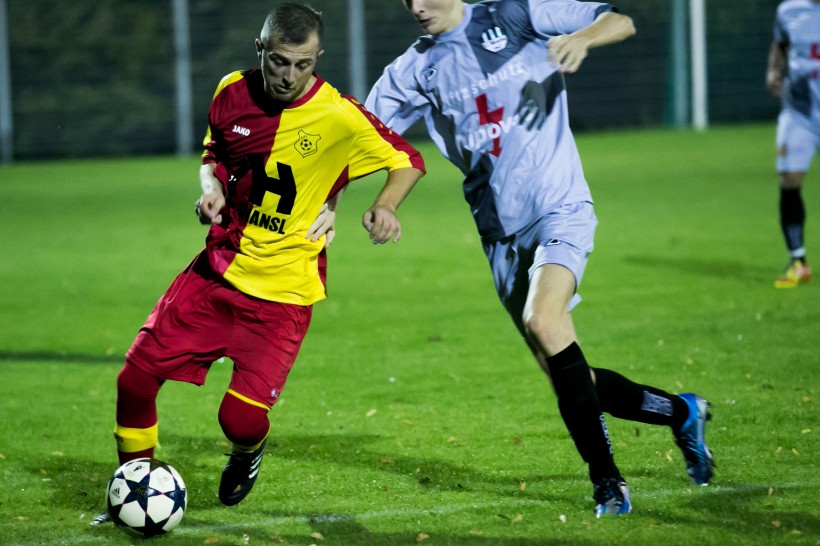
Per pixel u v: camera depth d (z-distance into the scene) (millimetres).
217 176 15695
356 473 17781
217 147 15633
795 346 25547
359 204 61531
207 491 17141
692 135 91812
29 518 15977
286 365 15570
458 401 22234
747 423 19625
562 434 19562
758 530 14266
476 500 16141
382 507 16000
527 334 15953
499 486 16812
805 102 32375
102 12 94875
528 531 14617
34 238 50031
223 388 24281
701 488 16156
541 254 15633
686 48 98625
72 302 35188
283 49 14188
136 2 95312
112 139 96062
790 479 16438
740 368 23766
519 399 22219
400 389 23422
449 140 16938
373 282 37375
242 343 15500
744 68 100875
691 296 32594
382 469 17938
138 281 38750
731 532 14203
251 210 15383
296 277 15500
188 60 95750
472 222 51719
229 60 97312
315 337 29141
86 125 95375
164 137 97125
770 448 18109
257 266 15359
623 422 20000
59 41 94062
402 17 97438
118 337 30047
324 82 15375
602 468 14812
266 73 14516
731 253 40125
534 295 15109
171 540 14875
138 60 95812
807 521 14562
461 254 42812
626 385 16094
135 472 14859
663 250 41406
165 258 43656
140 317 32688
